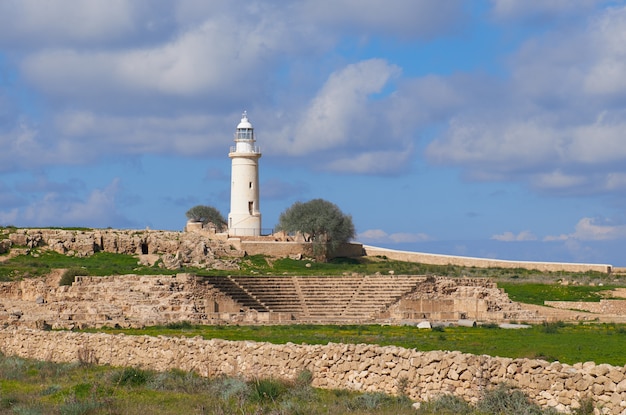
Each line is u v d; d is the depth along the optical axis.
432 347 65.00
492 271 154.38
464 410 39.88
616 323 101.75
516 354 58.31
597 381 37.97
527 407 38.53
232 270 141.62
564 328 92.00
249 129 178.00
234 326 94.81
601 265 154.88
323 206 169.25
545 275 149.12
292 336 76.94
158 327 91.56
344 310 115.12
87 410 41.19
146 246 154.25
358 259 167.62
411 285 119.75
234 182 176.38
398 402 42.44
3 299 112.00
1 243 143.38
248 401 43.72
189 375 50.53
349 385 46.59
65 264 136.25
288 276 124.38
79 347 62.75
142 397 44.88
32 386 50.31
